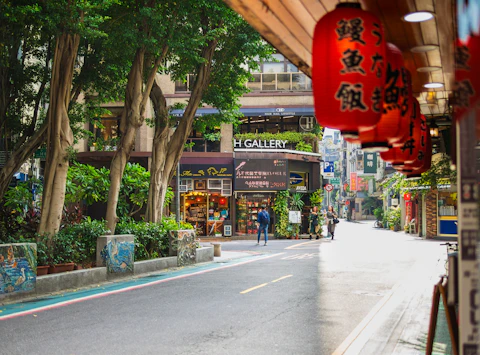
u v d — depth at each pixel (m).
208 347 6.80
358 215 99.31
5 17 12.80
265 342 7.06
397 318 8.66
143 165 32.97
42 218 13.98
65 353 6.53
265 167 34.09
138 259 17.02
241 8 3.68
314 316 8.83
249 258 20.38
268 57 20.30
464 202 2.38
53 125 14.16
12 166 15.27
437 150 11.43
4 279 10.34
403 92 4.20
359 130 3.48
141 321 8.45
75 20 12.88
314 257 20.14
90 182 18.42
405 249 24.33
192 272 15.84
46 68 17.38
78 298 10.88
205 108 33.28
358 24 3.32
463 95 2.31
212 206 34.78
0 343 7.03
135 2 16.38
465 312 2.38
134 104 17.03
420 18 4.86
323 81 3.35
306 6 3.95
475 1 2.23
